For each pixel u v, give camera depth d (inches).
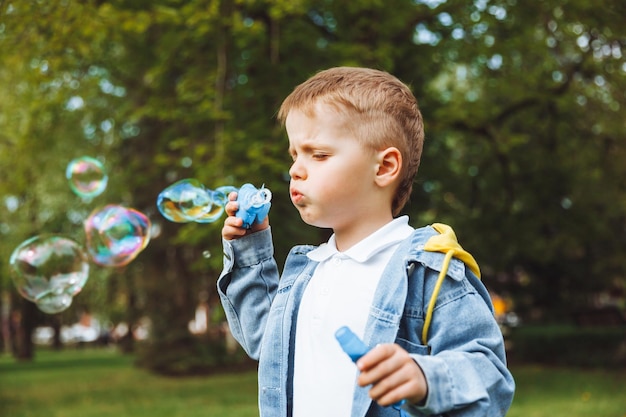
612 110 427.8
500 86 419.8
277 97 342.3
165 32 373.1
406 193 60.2
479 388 45.2
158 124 485.7
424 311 52.5
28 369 722.2
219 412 359.6
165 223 542.3
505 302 649.6
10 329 1053.8
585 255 593.3
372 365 41.9
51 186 482.0
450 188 493.0
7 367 759.1
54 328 1208.2
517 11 350.0
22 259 131.1
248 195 64.6
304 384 54.9
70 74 394.6
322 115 55.4
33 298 130.5
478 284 53.8
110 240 121.1
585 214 526.3
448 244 53.0
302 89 58.2
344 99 55.6
